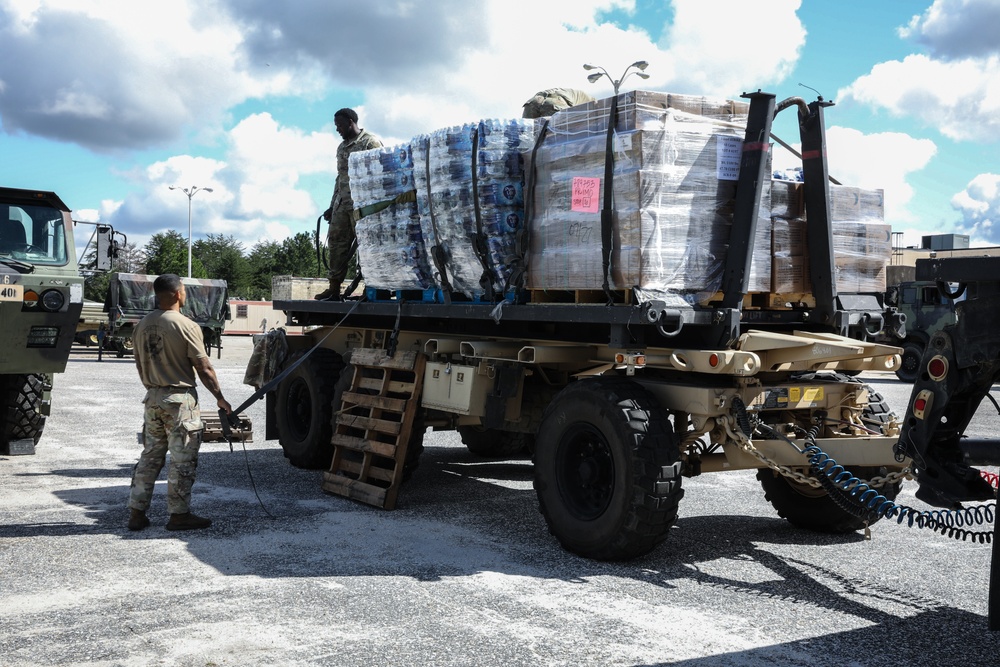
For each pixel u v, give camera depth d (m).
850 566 5.43
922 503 7.30
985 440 4.25
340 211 8.44
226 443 10.29
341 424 7.56
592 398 5.41
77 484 7.69
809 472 5.67
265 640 4.01
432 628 4.20
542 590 4.82
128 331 25.28
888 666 3.83
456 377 6.73
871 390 6.21
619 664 3.79
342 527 6.20
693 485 8.02
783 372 5.83
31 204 9.30
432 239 6.66
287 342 9.11
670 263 5.18
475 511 6.83
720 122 5.41
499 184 6.05
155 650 3.87
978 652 4.02
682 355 5.37
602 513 5.36
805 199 5.79
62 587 4.77
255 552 5.52
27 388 9.16
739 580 5.08
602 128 5.38
